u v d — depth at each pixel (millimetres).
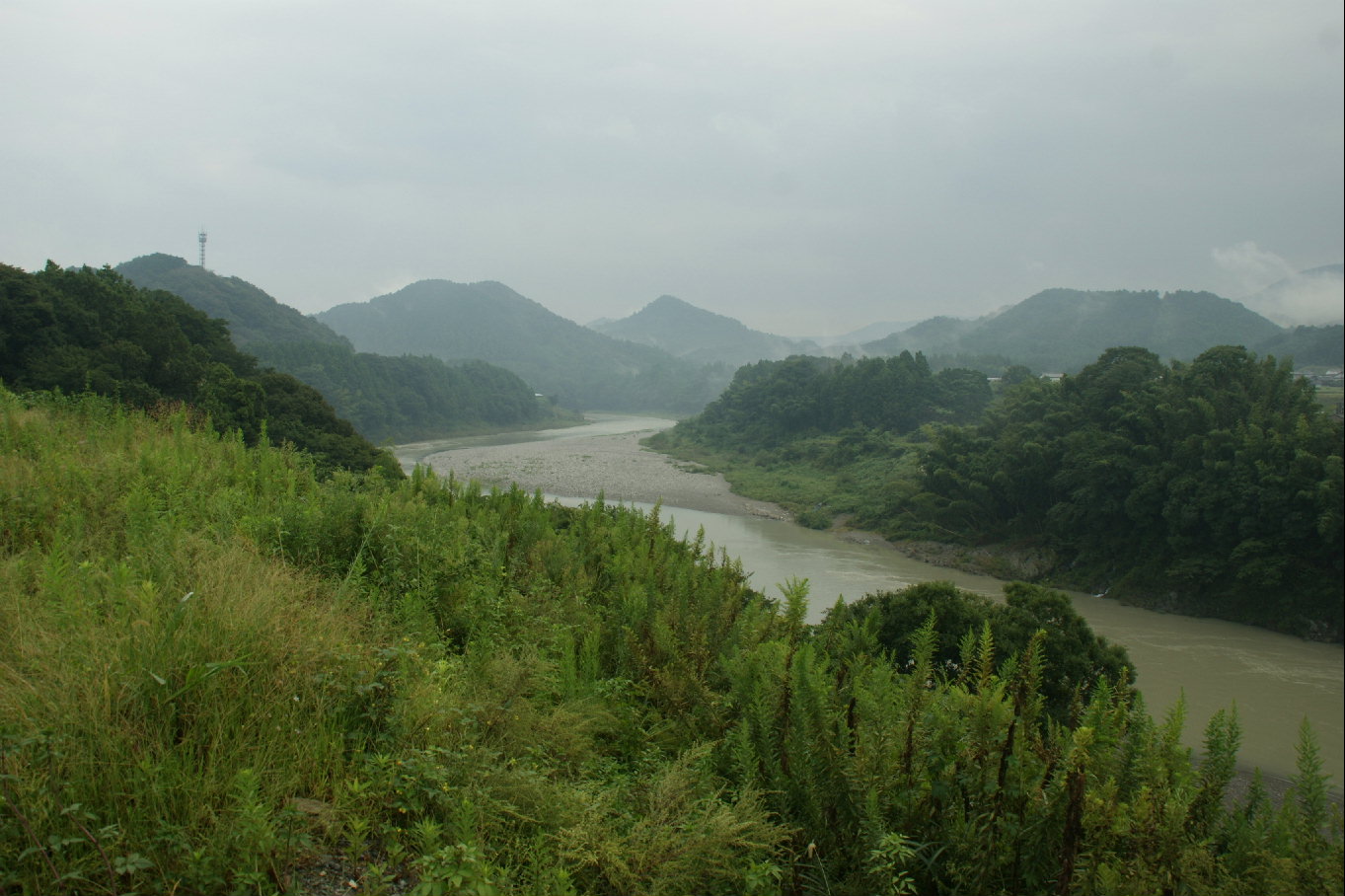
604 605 10914
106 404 18188
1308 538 33625
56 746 3910
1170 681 26094
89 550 7023
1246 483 35031
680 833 4805
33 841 3441
